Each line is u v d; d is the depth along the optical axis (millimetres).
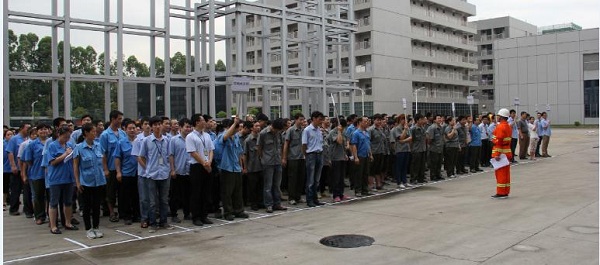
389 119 13867
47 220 9078
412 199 10719
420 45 57812
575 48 53156
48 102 30578
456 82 62281
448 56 61781
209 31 17047
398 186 12570
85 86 32406
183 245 7145
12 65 28859
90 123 7824
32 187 8773
